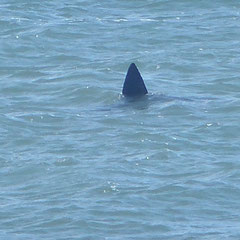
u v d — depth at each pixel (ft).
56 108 221.05
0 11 325.62
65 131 203.00
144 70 256.73
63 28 304.09
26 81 244.22
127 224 156.25
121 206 162.71
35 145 194.49
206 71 253.85
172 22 312.91
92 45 286.46
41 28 303.48
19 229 154.81
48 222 156.97
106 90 232.12
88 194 167.94
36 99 228.84
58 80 244.63
